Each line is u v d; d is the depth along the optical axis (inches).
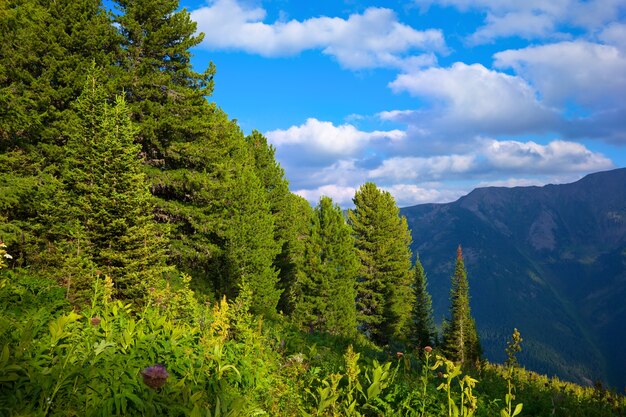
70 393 136.2
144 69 818.8
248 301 312.5
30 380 132.7
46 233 628.1
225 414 135.9
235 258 971.9
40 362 142.9
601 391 408.2
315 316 1549.0
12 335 164.2
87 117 633.0
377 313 2014.0
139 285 506.0
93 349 172.7
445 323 2266.2
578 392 519.5
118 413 143.6
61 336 148.4
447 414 250.7
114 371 163.0
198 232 933.2
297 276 1660.9
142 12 826.8
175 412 159.0
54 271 489.4
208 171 943.0
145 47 838.5
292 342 426.0
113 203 550.9
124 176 569.6
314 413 247.8
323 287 1572.3
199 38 879.7
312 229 1689.2
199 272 936.9
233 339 297.4
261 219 1069.8
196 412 121.1
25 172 711.1
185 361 201.2
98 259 526.0
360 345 604.7
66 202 603.5
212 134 904.9
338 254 1630.2
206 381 202.8
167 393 170.4
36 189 676.7
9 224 591.5
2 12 723.4
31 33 721.0
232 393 205.2
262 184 1439.5
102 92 668.1
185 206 877.2
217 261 948.6
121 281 509.7
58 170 731.4
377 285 2059.5
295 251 1690.5
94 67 718.5
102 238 545.3
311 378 302.0
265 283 1003.3
